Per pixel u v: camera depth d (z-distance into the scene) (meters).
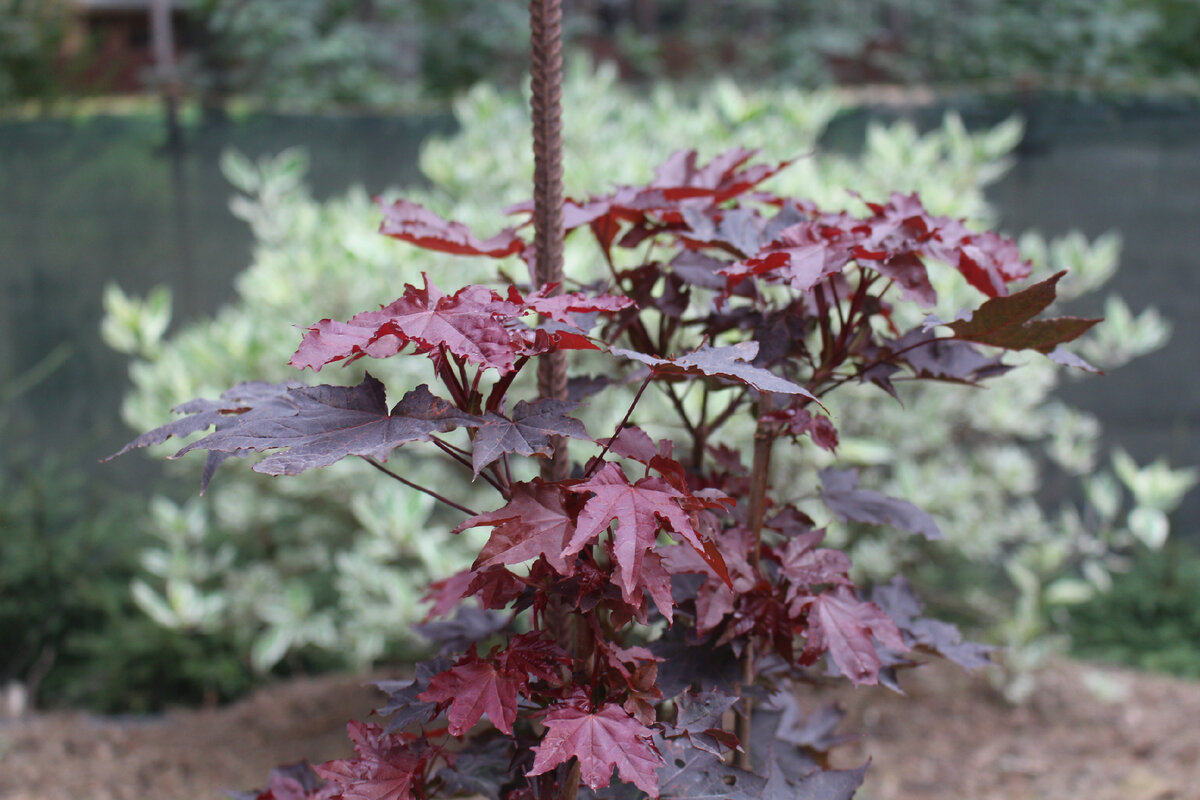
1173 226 4.29
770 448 1.32
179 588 3.22
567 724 1.00
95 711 3.45
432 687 1.04
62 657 3.74
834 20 7.68
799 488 2.98
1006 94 4.39
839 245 1.19
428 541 2.92
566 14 7.34
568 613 1.27
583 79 3.71
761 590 1.22
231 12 6.91
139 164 4.53
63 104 5.71
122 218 4.54
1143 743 2.89
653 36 7.54
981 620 3.51
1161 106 4.25
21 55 6.24
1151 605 3.98
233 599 3.37
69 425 4.50
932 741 2.93
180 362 3.11
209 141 4.54
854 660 1.17
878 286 2.61
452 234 1.37
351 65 6.81
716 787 1.16
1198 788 2.57
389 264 2.99
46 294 4.53
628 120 3.59
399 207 1.36
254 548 3.75
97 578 3.89
